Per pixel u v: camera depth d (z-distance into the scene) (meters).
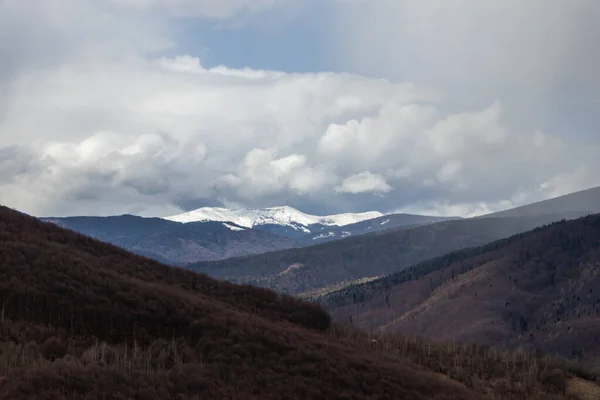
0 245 122.31
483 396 119.56
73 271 118.81
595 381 140.38
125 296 114.62
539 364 144.38
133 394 86.06
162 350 102.25
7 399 78.00
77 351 97.69
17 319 103.56
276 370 103.69
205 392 92.31
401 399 106.31
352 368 110.88
